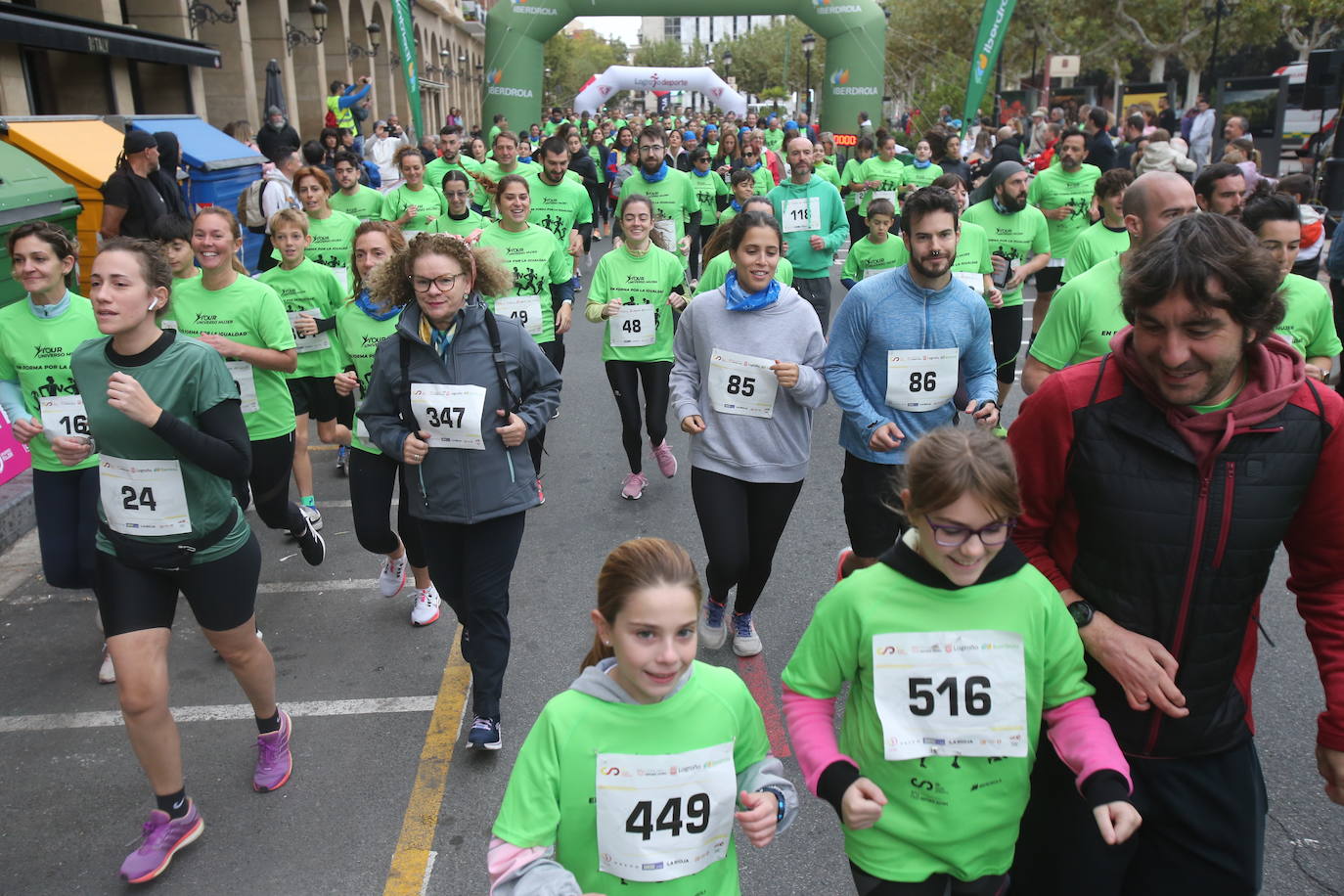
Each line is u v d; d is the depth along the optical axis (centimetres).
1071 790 229
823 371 425
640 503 661
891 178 1383
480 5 6078
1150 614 218
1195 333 193
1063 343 387
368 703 432
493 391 372
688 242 1049
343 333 510
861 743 225
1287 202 403
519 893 194
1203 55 3962
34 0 1438
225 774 384
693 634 207
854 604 220
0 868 335
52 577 430
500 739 390
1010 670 215
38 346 418
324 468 750
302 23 2623
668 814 213
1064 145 886
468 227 762
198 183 1198
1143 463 213
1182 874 227
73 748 405
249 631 350
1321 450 209
